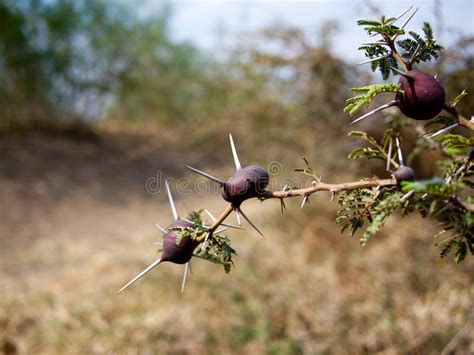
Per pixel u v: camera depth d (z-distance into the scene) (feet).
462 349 10.87
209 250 3.89
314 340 12.40
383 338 11.82
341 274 15.57
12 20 38.47
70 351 12.89
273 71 18.19
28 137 41.73
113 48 46.09
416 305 12.74
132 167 37.50
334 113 15.61
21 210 28.14
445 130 3.69
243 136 20.21
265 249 17.99
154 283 16.20
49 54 41.27
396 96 3.52
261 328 13.11
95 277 17.83
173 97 41.98
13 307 15.29
